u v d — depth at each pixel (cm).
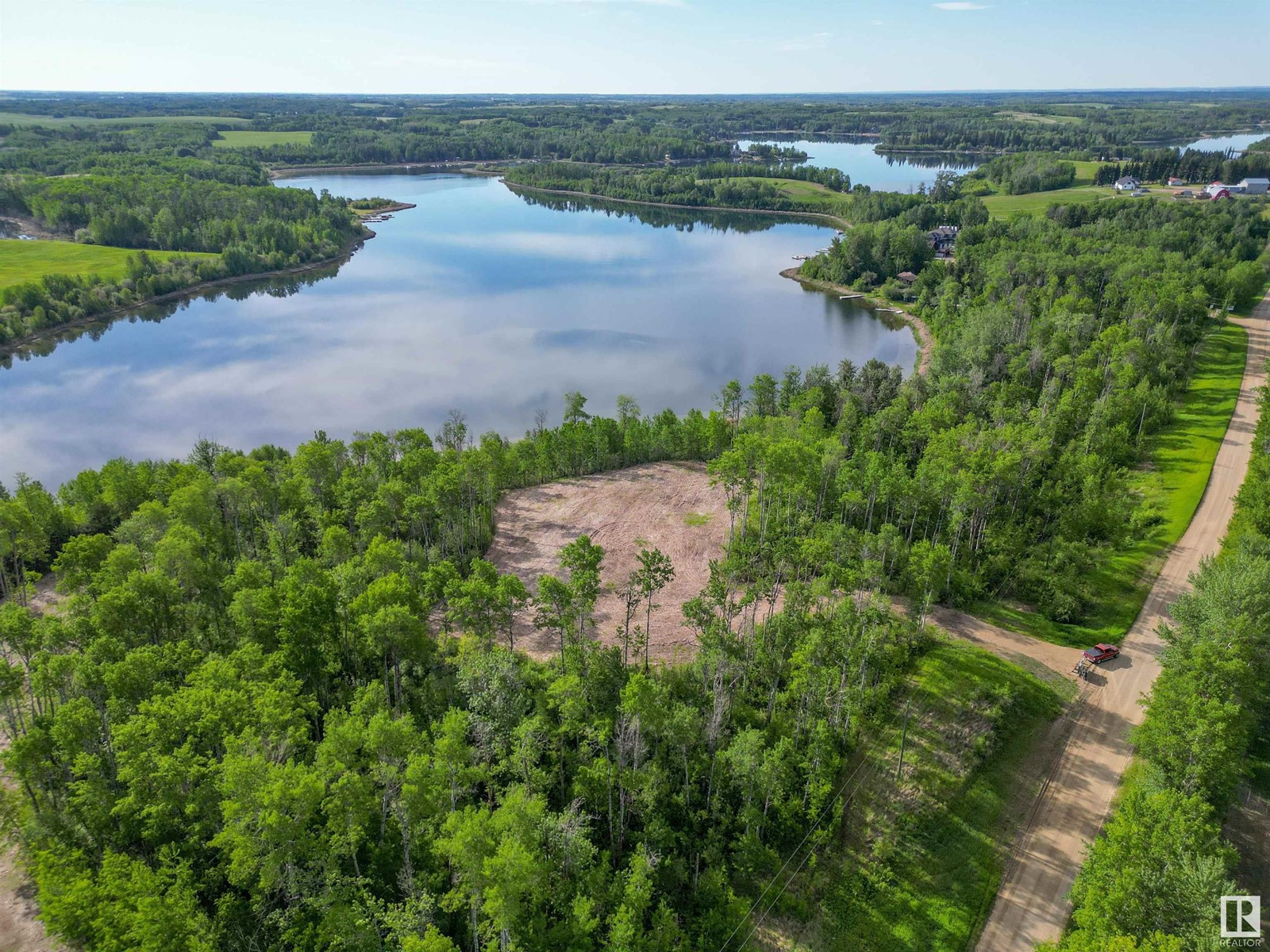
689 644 8644
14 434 16288
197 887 5162
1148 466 12038
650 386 18975
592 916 5222
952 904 5588
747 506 10594
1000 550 10006
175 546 8075
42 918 4891
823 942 5412
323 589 7394
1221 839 5912
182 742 5925
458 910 5244
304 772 5172
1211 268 19500
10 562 10112
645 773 6269
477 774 5616
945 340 18700
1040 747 6919
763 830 6128
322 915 4944
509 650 7781
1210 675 6022
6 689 6438
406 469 10925
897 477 10088
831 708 6981
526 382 19288
